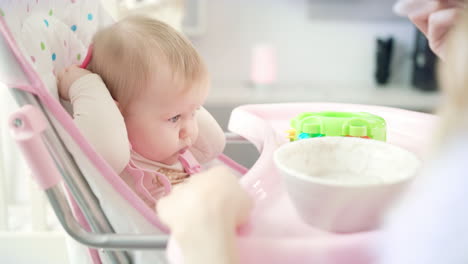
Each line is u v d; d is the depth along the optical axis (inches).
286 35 97.7
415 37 93.4
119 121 26.3
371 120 25.3
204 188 14.4
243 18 97.0
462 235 8.2
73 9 31.8
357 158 18.4
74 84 27.1
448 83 8.9
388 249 10.1
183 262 13.5
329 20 97.2
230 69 98.7
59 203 21.4
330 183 14.3
